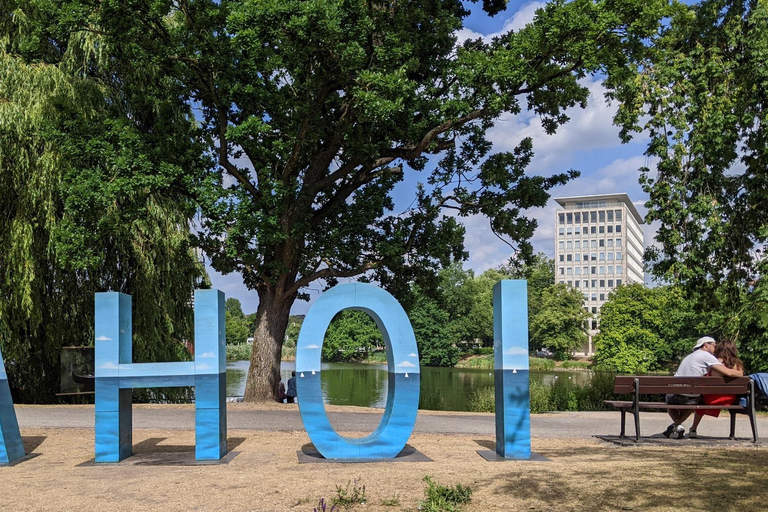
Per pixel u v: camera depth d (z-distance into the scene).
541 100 17.78
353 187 19.03
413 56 17.27
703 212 18.38
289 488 6.48
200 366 8.61
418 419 13.45
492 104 15.17
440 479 6.76
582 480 6.45
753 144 18.61
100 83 19.66
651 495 5.73
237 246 15.80
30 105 17.66
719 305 20.80
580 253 125.38
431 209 19.31
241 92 16.11
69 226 15.22
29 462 8.59
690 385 9.59
